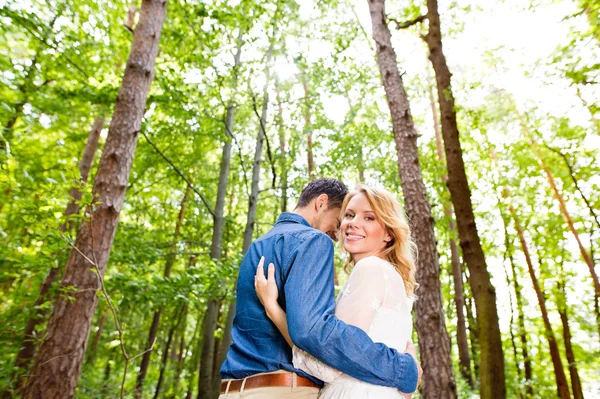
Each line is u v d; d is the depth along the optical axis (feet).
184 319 58.80
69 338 12.08
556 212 44.52
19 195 10.57
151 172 38.52
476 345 46.65
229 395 4.21
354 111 40.70
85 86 22.58
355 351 3.85
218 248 32.99
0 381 16.25
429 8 22.50
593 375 52.49
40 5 21.30
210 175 49.88
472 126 29.48
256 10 26.27
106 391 30.04
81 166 28.14
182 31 25.17
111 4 24.93
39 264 16.97
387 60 21.26
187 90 26.37
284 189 37.01
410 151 19.33
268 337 4.29
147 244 27.58
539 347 51.44
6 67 18.17
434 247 17.60
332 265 4.44
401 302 4.77
